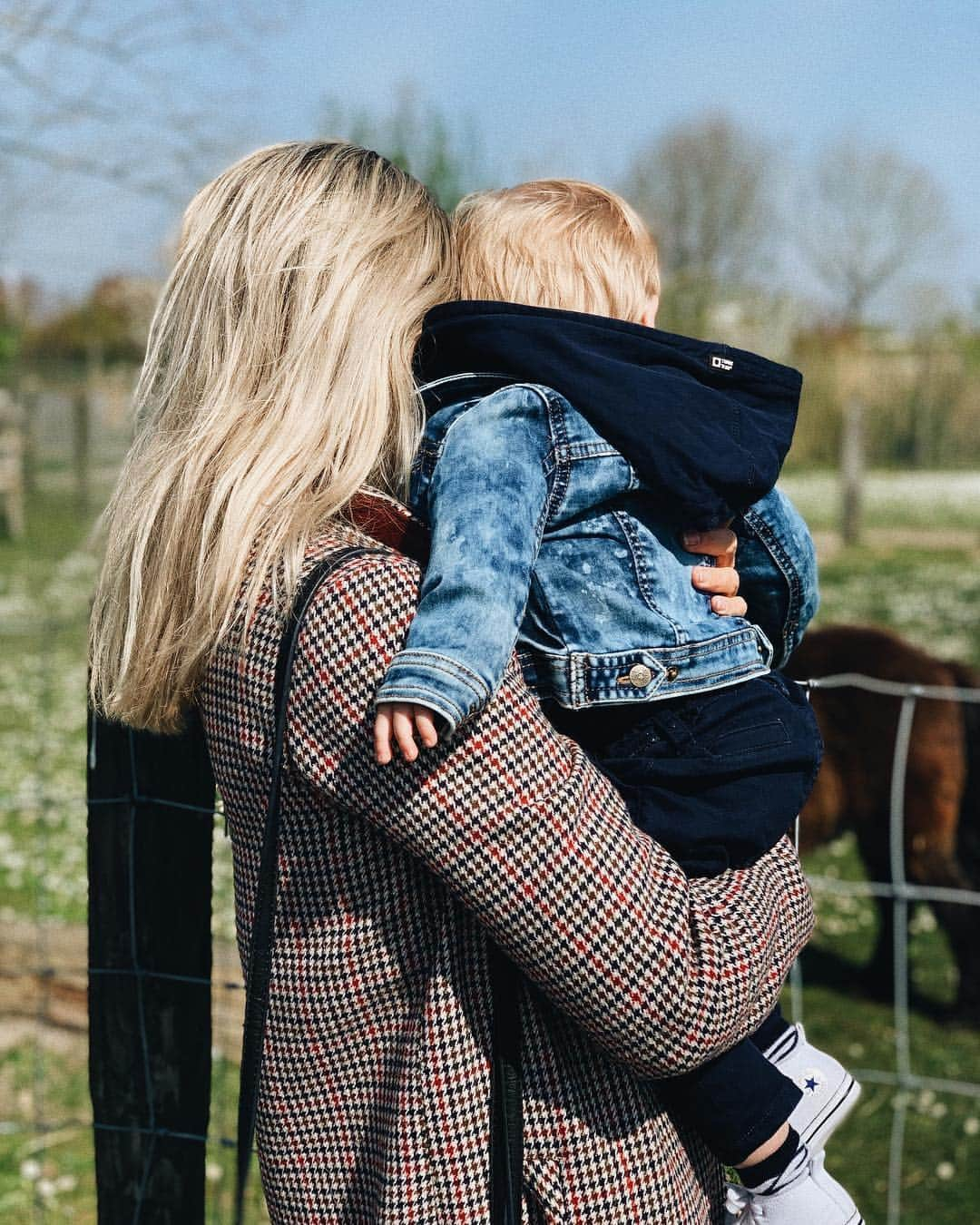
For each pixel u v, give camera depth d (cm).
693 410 130
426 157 1220
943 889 470
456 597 114
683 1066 114
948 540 2094
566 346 131
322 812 118
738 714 130
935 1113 388
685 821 123
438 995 116
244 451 125
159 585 127
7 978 412
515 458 125
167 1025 177
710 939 115
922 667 480
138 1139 179
